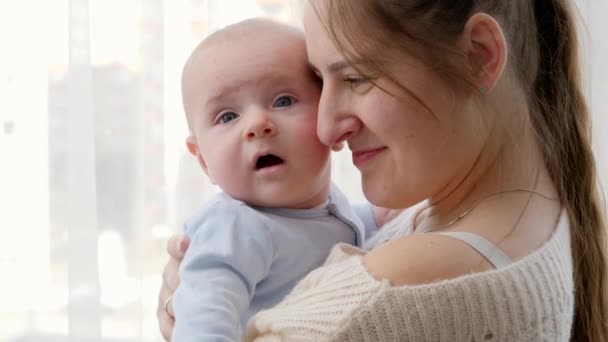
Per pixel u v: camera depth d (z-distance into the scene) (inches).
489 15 32.8
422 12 31.6
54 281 71.4
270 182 39.7
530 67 35.7
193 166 71.8
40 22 68.9
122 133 70.4
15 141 69.6
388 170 34.0
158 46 70.4
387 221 47.5
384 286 28.1
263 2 71.1
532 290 29.5
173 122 71.2
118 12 69.7
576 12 41.4
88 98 68.3
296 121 39.6
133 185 70.6
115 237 70.8
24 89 69.2
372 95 32.5
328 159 41.1
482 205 33.0
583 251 36.7
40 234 70.7
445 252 29.3
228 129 40.4
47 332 71.8
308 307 30.0
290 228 40.5
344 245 35.2
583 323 37.3
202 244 39.2
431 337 27.6
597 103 73.0
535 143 35.4
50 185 69.8
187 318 36.2
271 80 39.7
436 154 32.6
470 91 32.4
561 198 36.2
